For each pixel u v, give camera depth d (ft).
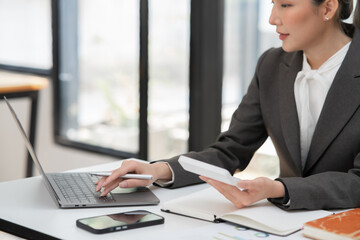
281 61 5.82
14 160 13.74
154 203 4.84
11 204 4.82
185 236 4.01
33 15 13.34
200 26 9.66
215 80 9.73
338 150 5.18
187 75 10.28
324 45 5.28
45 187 5.32
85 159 12.45
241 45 9.66
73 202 4.73
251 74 9.68
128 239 3.98
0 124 13.94
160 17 10.46
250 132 5.97
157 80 10.76
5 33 14.06
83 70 12.36
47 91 13.01
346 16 5.29
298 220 4.29
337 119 5.16
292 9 5.04
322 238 3.94
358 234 3.85
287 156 5.67
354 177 4.85
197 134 10.02
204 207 4.55
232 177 4.36
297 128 5.50
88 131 12.51
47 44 13.15
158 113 10.87
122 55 11.57
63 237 4.04
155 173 5.29
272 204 4.65
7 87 10.98
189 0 9.93
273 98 5.77
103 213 4.60
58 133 12.92
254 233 4.10
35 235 4.19
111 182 5.02
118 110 11.86
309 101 5.51
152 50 10.71
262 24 9.41
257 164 9.93
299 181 4.64
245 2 9.52
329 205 4.63
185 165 4.48
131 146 11.74
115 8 11.53
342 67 5.19
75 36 12.39
